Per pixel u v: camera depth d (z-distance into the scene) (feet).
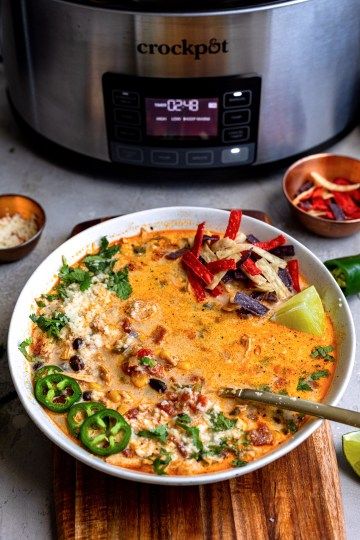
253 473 1.88
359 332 2.26
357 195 2.55
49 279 2.12
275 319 2.05
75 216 2.61
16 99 2.73
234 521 1.81
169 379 1.93
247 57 2.31
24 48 2.48
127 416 1.85
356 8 2.36
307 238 2.53
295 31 2.30
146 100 2.39
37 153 2.84
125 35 2.26
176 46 2.26
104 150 2.57
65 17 2.29
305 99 2.48
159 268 2.18
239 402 1.88
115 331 2.02
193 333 2.03
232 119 2.44
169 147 2.50
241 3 2.22
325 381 1.93
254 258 2.16
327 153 2.65
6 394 2.11
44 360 1.95
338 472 1.93
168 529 1.80
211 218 2.26
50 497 1.92
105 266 2.16
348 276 2.28
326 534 1.79
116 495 1.85
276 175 2.74
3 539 1.85
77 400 1.87
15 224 2.49
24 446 2.01
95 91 2.42
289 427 1.83
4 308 2.32
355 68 2.54
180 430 1.81
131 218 2.24
